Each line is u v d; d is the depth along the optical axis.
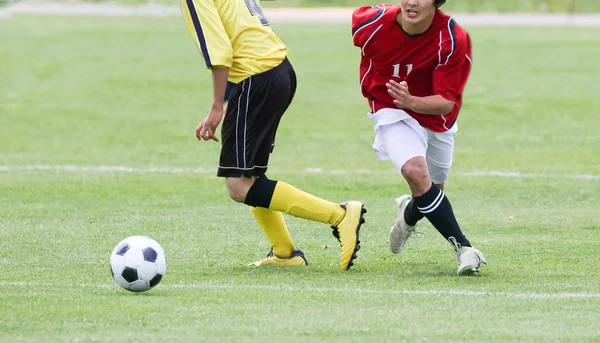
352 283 20.36
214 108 21.02
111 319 16.75
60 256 23.33
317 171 39.09
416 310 17.59
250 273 21.55
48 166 39.44
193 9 20.72
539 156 42.78
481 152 43.97
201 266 22.42
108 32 93.81
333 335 15.78
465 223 28.84
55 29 95.50
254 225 28.28
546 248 24.92
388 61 21.42
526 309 17.73
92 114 53.72
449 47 20.70
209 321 16.66
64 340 15.34
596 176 37.78
